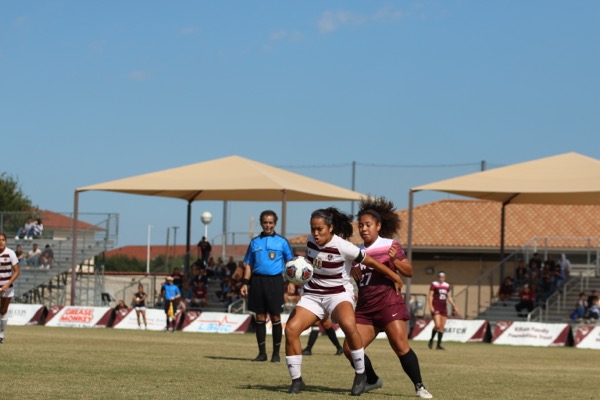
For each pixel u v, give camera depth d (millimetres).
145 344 29609
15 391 13680
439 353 32031
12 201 102250
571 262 62469
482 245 64625
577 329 41625
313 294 14406
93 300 59094
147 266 71812
